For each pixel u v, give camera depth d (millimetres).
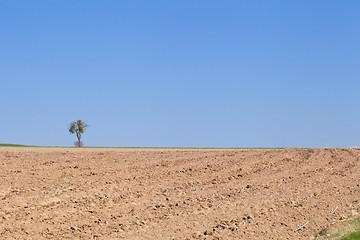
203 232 11414
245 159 21250
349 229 12336
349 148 26594
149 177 16344
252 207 13852
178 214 12594
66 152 20531
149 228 11312
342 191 16562
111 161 18641
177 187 15391
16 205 11555
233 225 12094
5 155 18016
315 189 16609
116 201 13109
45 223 10758
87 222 11219
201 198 14328
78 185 14172
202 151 23469
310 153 24156
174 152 22609
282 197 15227
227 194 15070
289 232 12125
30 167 15844
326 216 13625
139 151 22594
